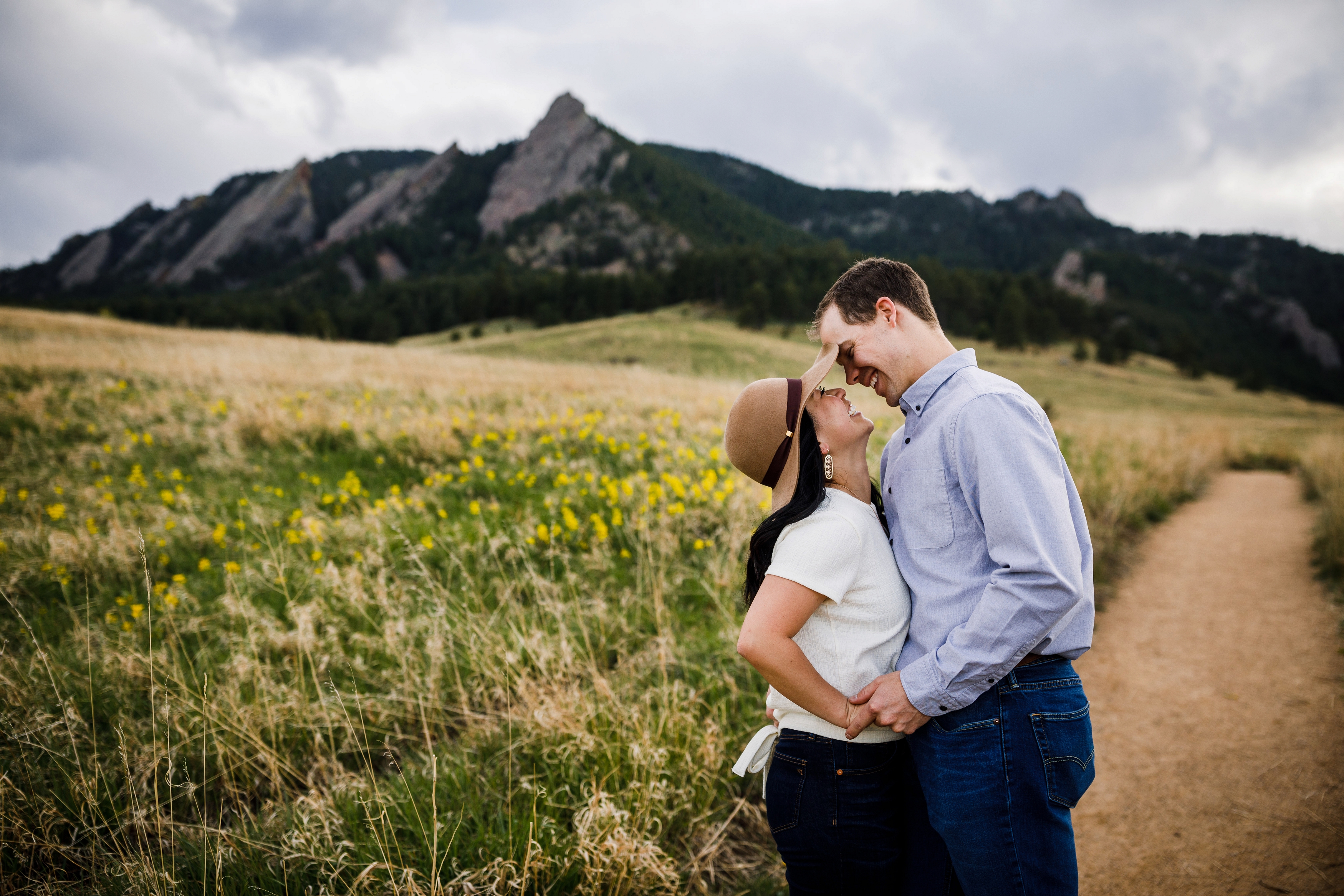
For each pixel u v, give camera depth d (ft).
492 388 40.14
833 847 4.72
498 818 7.40
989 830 4.32
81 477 21.36
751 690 9.92
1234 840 7.97
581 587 12.97
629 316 344.28
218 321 351.05
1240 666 12.45
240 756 8.42
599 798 7.03
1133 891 7.36
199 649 11.18
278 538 15.49
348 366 53.57
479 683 10.07
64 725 8.70
